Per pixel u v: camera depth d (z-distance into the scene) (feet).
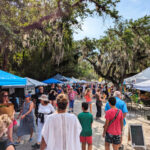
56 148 6.34
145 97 42.68
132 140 14.10
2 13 27.68
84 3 35.81
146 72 27.58
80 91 58.65
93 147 14.66
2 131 5.58
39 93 23.16
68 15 33.83
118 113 10.78
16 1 27.40
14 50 34.81
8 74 19.52
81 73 103.19
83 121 11.17
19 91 36.99
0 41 25.94
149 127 21.27
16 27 28.96
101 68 65.98
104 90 55.83
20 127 14.98
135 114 29.58
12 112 10.76
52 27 37.09
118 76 71.26
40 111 14.05
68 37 44.04
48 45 46.03
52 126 6.55
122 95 44.47
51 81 50.88
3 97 14.48
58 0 30.71
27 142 15.33
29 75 55.93
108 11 37.01
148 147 14.60
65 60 67.36
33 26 30.89
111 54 57.06
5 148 5.23
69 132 6.63
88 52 65.57
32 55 50.75
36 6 31.30
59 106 6.88
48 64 57.31
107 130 10.89
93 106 40.27
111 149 14.08
